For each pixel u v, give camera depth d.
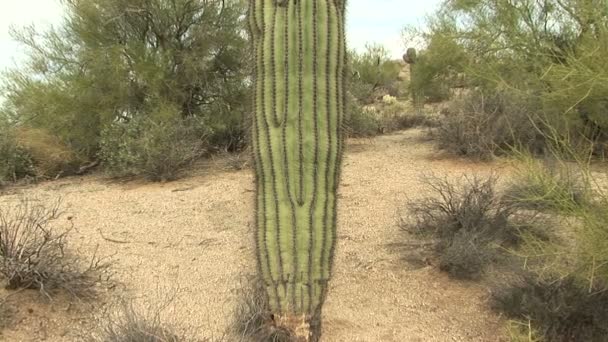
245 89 12.32
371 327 4.54
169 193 8.76
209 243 6.41
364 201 7.69
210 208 7.75
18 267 4.84
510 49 9.45
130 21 12.48
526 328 4.26
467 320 4.61
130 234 6.77
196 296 5.06
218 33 12.52
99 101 11.75
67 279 4.88
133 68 11.95
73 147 11.72
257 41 4.08
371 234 6.46
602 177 4.50
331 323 4.57
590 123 5.29
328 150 3.96
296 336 3.88
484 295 4.95
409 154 10.89
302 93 3.94
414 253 5.77
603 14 6.05
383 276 5.43
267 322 4.01
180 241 6.50
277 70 3.96
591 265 3.75
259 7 4.11
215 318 4.59
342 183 8.62
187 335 4.24
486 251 5.28
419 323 4.61
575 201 4.02
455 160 9.89
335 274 5.50
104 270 5.50
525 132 9.06
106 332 4.02
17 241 5.54
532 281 4.43
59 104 11.69
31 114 12.05
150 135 10.02
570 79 4.31
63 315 4.67
